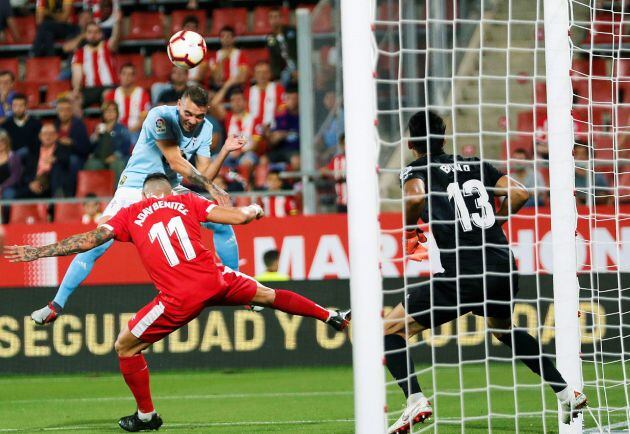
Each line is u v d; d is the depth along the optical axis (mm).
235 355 38219
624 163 44688
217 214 22109
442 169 22000
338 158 43469
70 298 38438
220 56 55500
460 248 21094
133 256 39906
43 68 59250
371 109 17672
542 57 47406
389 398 29422
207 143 27422
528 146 46656
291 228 39812
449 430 22828
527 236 38719
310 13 44312
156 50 60750
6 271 40500
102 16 59250
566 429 21125
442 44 44594
